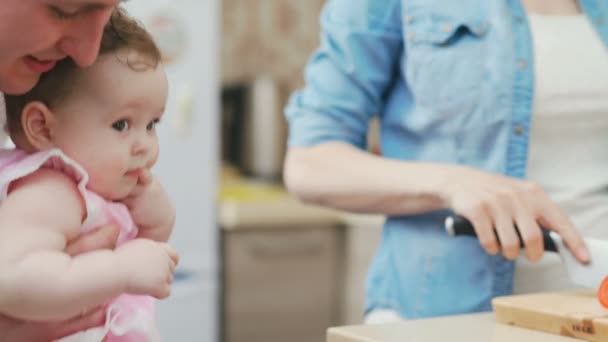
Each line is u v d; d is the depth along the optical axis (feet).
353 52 4.64
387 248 4.76
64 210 2.96
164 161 9.90
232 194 11.03
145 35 3.28
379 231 10.50
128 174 3.26
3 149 3.13
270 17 13.08
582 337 3.30
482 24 4.47
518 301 3.62
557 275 4.40
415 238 4.59
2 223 2.85
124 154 3.18
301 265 10.88
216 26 10.16
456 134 4.50
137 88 3.15
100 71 3.10
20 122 3.06
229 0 12.80
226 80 12.87
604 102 4.43
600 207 4.45
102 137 3.13
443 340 3.21
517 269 4.45
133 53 3.16
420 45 4.51
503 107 4.41
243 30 12.92
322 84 4.81
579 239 3.84
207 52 10.10
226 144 12.76
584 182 4.46
